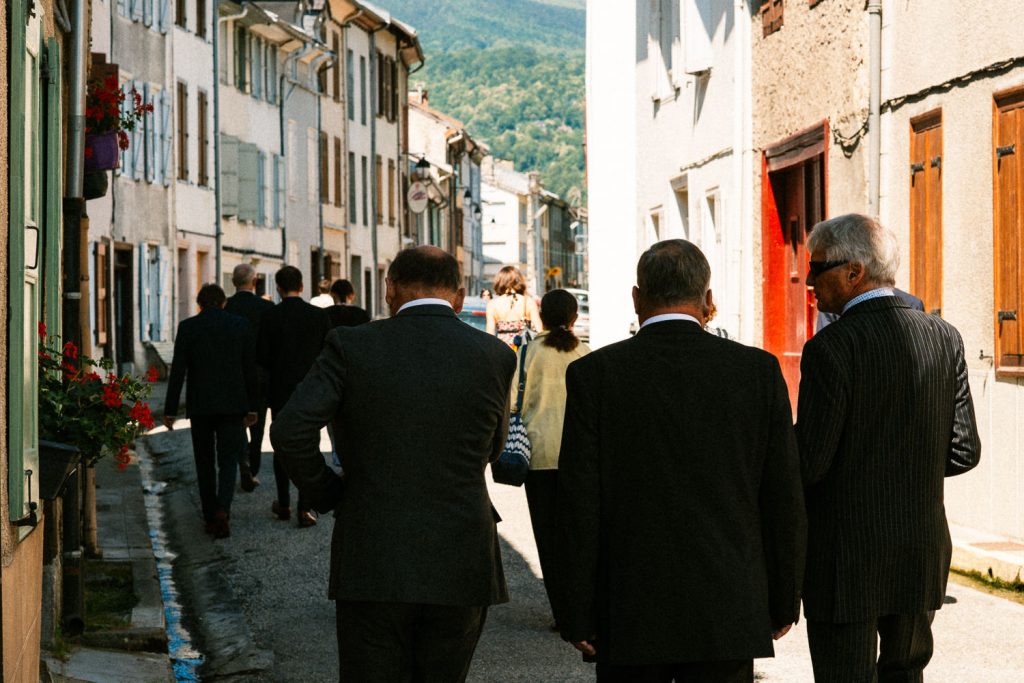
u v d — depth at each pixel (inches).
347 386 194.7
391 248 2472.9
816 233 199.6
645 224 898.7
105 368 311.3
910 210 475.2
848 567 190.1
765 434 175.9
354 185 2230.6
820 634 194.4
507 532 478.0
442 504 193.6
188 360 470.6
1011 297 401.7
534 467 327.6
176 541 468.4
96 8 1232.8
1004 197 405.1
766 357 178.5
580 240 5920.3
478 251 3779.5
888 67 490.9
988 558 377.1
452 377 196.1
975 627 326.3
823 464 189.5
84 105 362.0
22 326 205.8
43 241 282.2
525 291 619.2
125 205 1316.4
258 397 480.1
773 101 629.3
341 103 2153.1
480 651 319.3
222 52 1651.1
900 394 190.1
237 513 515.8
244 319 477.1
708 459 173.3
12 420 203.8
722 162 703.7
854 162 523.2
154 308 1405.0
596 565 176.2
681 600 171.3
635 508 173.6
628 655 171.9
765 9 634.8
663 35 837.8
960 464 196.7
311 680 300.7
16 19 202.1
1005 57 405.1
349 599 190.9
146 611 341.1
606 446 175.3
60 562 313.1
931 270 458.3
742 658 170.9
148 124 1382.9
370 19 2250.2
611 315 940.6
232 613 366.9
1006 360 405.1
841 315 197.9
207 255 1584.6
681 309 179.0
